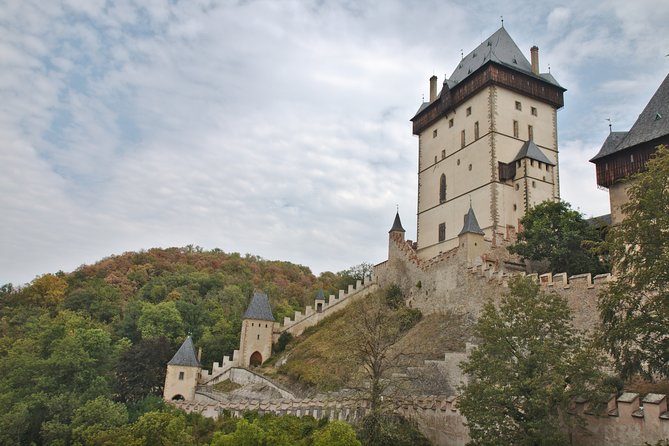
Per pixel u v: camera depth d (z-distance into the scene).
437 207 77.06
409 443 34.03
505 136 69.69
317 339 71.12
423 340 53.81
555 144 73.31
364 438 33.19
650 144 50.09
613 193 53.50
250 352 77.94
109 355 64.19
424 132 82.81
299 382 58.91
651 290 25.98
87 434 45.62
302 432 37.31
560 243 52.38
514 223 66.69
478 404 27.62
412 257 69.06
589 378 26.33
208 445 36.78
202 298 116.56
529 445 25.44
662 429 24.56
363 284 82.06
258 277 149.62
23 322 100.69
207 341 85.00
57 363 54.72
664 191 25.88
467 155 72.69
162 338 72.25
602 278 39.72
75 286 130.50
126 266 144.75
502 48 75.31
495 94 70.25
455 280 58.31
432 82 85.00
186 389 65.81
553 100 74.00
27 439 50.75
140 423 41.94
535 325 28.73
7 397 51.97
